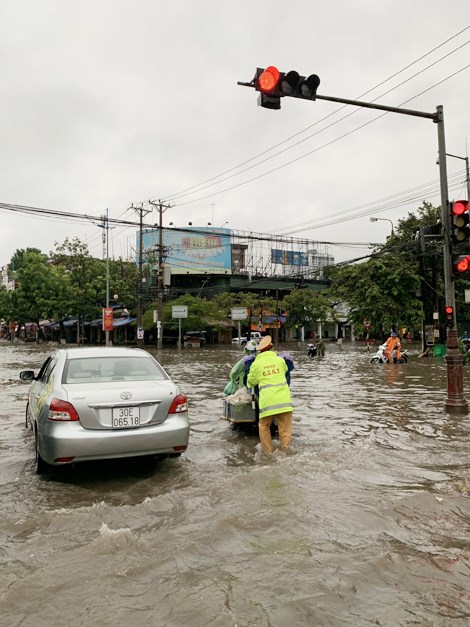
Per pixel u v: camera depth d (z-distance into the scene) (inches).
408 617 96.9
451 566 119.9
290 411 240.1
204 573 114.3
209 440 270.1
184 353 1312.7
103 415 193.9
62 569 116.5
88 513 156.3
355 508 158.2
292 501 164.1
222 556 123.5
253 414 284.8
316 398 429.7
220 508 158.7
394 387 510.6
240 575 113.3
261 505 160.2
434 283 1022.4
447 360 355.9
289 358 275.0
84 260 1871.3
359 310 1194.0
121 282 1852.9
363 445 247.9
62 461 186.5
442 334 977.5
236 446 256.5
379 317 1156.5
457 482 188.5
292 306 1959.9
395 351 874.1
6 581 113.0
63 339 2140.7
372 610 99.1
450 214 362.9
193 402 410.0
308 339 2436.0
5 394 474.6
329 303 2003.0
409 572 116.3
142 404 199.8
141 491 184.1
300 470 201.0
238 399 285.6
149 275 1905.8
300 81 306.0
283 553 125.3
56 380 213.6
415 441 260.5
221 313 1807.3
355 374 666.2
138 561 120.6
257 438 275.1
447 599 104.1
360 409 369.1
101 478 201.5
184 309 1595.7
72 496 179.3
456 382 351.6
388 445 251.3
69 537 139.8
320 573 114.7
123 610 98.7
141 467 216.5
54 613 98.0
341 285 1262.3
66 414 189.3
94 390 198.7
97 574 113.9
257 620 94.7
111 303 2021.4
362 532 140.1
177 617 96.0
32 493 182.9
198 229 2112.5
